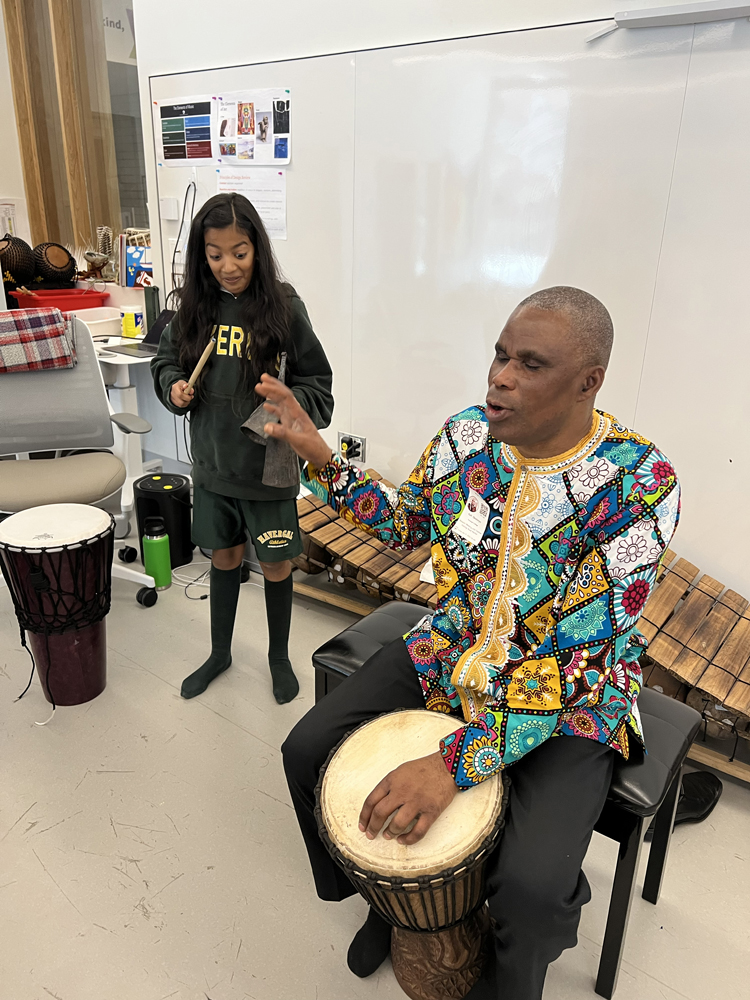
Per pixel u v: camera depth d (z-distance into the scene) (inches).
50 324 102.3
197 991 51.6
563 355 38.7
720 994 52.4
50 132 154.6
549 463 43.7
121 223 154.2
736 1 68.4
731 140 74.2
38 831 65.0
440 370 103.2
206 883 60.5
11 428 102.8
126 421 104.8
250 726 79.7
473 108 89.7
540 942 40.4
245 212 66.7
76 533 76.1
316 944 55.6
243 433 73.0
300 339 73.0
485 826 40.0
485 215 92.7
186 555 117.0
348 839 39.4
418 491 51.8
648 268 82.6
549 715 42.6
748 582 85.5
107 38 140.1
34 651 79.7
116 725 79.2
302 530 98.1
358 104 99.0
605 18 77.8
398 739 45.8
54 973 52.6
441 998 49.4
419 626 55.1
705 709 73.9
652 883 58.9
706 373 81.7
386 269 103.8
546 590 44.9
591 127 82.0
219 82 112.7
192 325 72.8
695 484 86.0
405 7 91.4
